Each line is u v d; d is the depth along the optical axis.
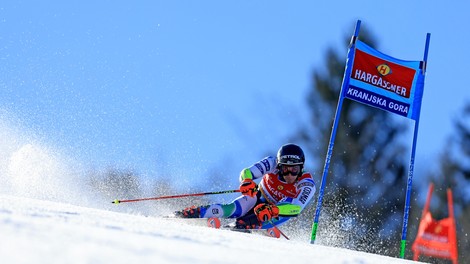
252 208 27.59
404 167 79.31
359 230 75.38
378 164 78.94
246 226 26.81
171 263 7.59
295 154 26.62
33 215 11.45
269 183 27.31
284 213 26.16
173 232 12.30
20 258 6.70
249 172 26.59
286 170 26.70
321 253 13.06
